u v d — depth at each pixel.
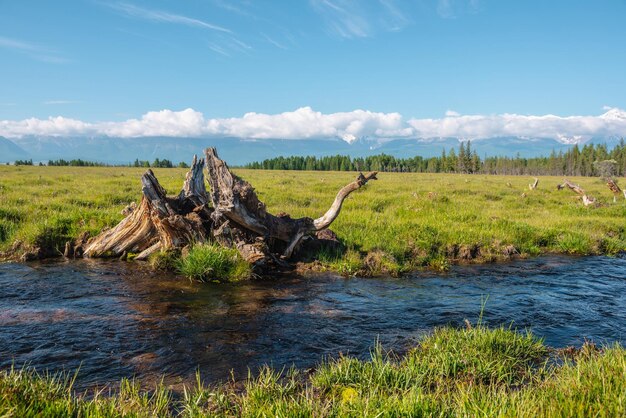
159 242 12.03
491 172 162.50
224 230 11.44
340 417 4.20
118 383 5.49
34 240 12.34
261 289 9.96
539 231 16.56
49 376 5.58
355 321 8.05
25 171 48.88
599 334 7.64
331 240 13.16
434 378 5.60
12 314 7.85
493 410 4.19
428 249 13.47
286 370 5.98
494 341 6.62
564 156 149.12
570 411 3.97
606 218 21.52
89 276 10.46
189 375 5.77
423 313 8.60
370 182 40.56
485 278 11.59
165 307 8.49
